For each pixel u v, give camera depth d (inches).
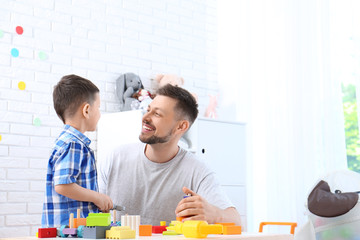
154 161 61.2
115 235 38.7
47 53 111.3
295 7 127.5
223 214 52.2
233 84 140.9
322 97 120.5
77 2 117.3
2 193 102.1
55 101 64.4
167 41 133.7
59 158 56.9
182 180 60.5
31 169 106.5
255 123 135.1
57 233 42.6
